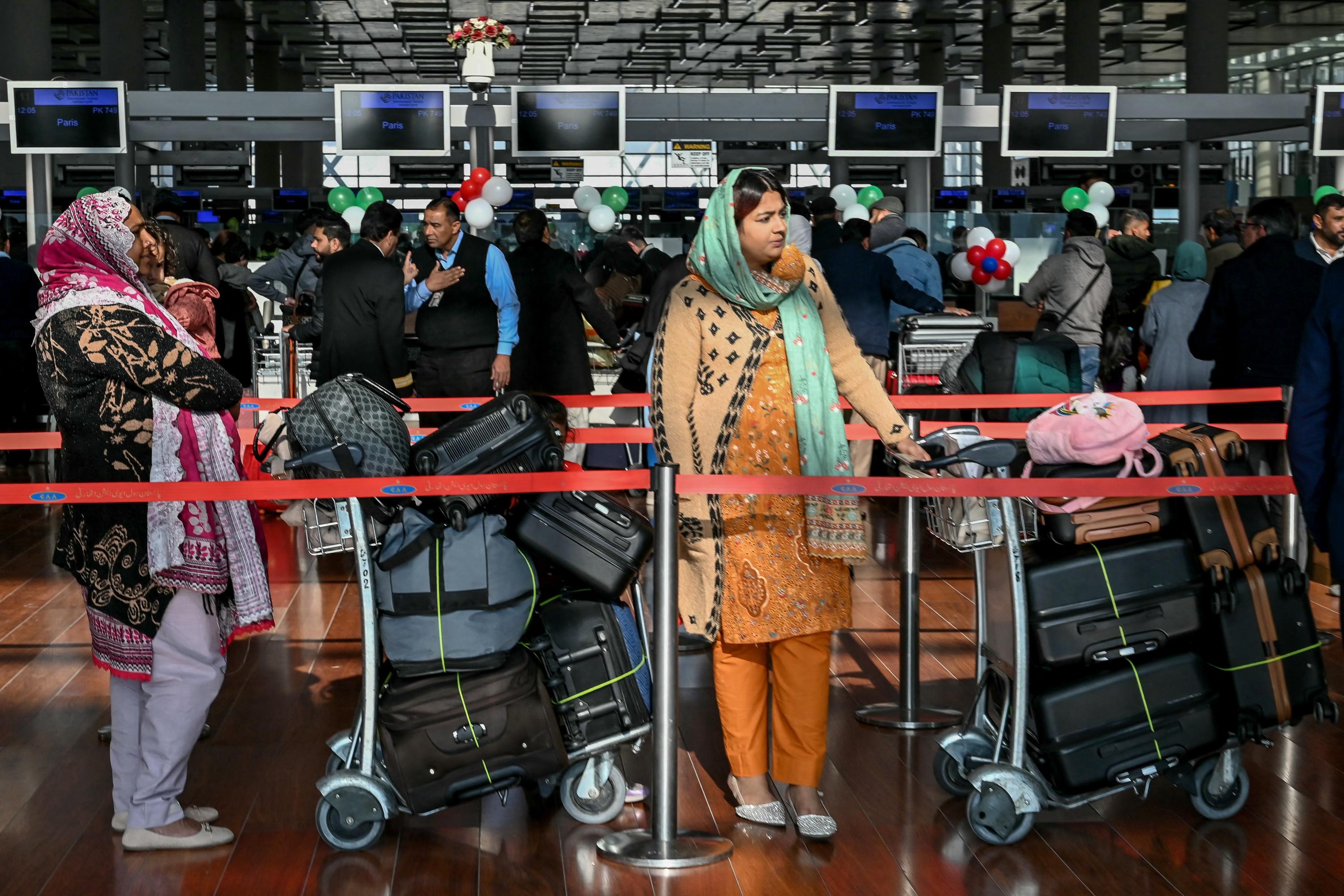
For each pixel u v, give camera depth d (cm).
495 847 326
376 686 321
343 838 325
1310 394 284
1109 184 1603
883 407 333
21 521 782
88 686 462
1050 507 331
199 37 2833
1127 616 328
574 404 591
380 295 588
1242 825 338
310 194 2127
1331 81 3484
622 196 1678
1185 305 664
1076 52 2712
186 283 367
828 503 319
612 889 303
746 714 338
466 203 1198
